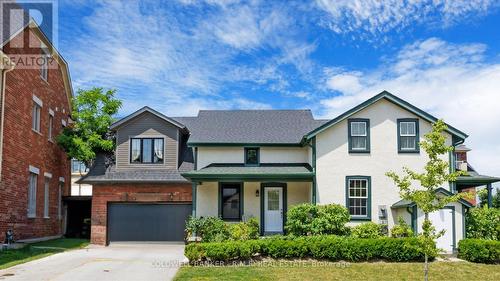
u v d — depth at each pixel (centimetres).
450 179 1173
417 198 1173
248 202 2128
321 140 1991
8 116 1800
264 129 2300
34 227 2095
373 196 1956
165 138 2253
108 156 2364
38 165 2142
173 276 1318
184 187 2203
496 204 3891
